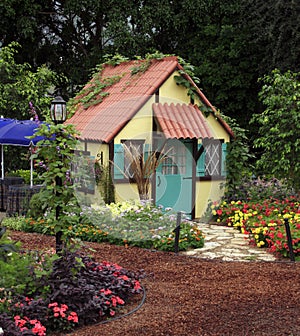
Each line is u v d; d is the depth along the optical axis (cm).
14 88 1631
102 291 639
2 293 595
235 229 1143
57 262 627
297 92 1217
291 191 1319
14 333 514
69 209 662
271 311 639
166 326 586
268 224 1027
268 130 1289
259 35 1977
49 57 2322
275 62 1975
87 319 594
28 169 1695
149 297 686
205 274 798
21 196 1205
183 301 672
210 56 2197
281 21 1922
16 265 634
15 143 1213
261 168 1407
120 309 642
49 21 2303
